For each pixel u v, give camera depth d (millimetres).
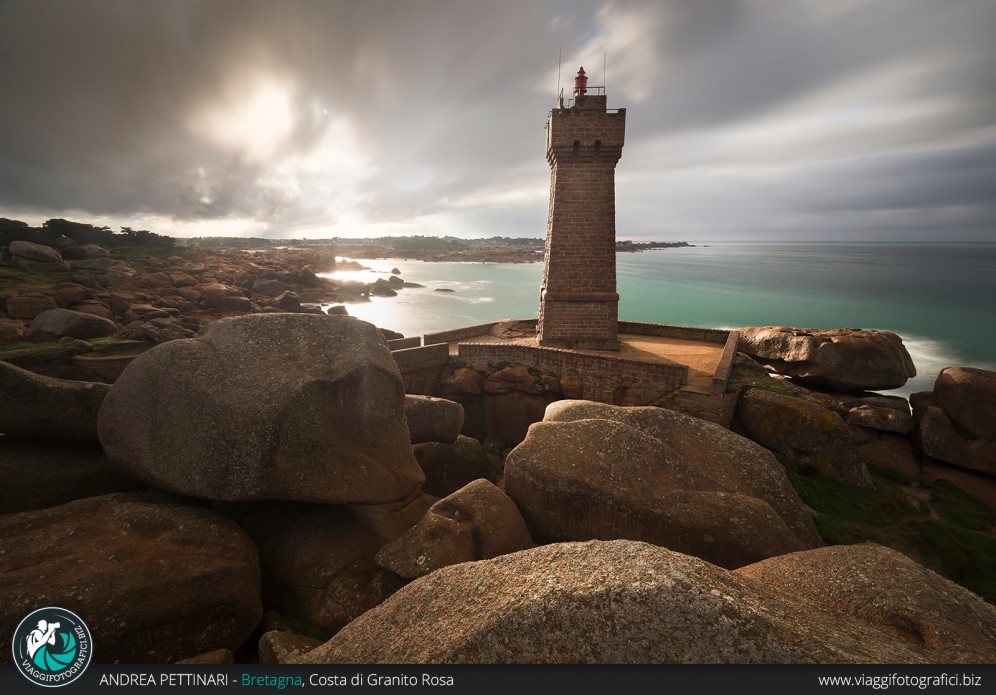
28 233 66375
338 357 7812
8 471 7117
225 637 5652
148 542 6051
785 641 2842
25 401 7324
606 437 7867
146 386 7297
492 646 3146
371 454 7754
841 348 16500
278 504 8039
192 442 6875
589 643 3012
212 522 6652
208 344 7602
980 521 10320
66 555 5621
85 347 23375
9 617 4703
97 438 7910
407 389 18359
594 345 19891
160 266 66625
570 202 19344
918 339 46562
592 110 18547
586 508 7227
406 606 4008
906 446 13039
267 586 7016
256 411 6863
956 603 4074
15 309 32531
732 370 16641
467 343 18953
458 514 7172
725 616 2900
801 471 11945
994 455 11594
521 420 18234
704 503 6996
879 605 4109
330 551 7199
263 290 64625
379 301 74500
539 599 3197
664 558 3396
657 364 15375
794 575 4832
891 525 10242
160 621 5219
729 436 8789
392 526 8234
